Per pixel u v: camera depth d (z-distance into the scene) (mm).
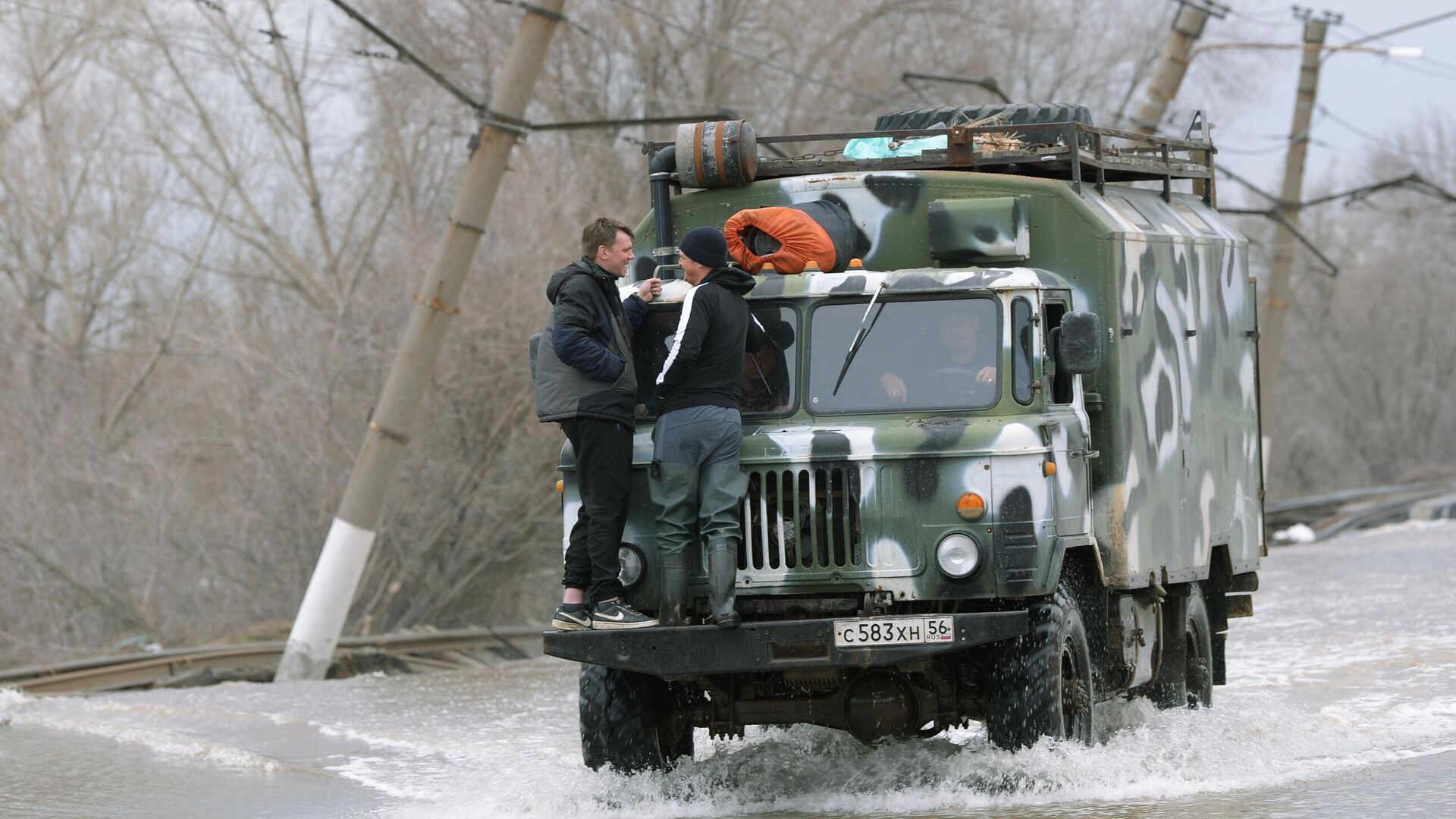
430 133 82188
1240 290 28469
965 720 21672
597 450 19516
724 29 80812
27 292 84625
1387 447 173125
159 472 64500
